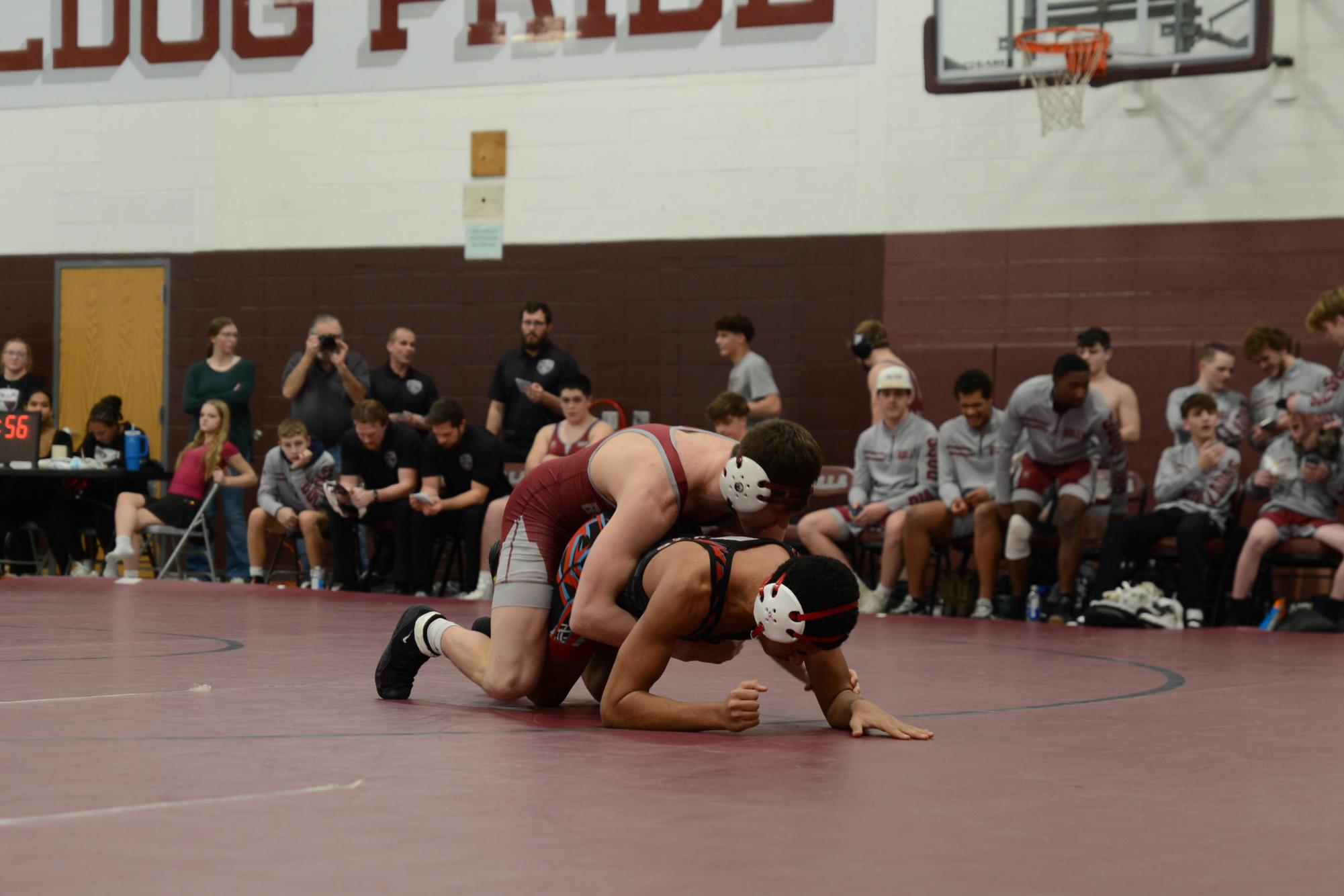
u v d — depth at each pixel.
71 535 10.96
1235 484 8.70
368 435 9.77
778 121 11.85
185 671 4.61
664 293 12.12
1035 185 11.19
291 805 2.30
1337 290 8.51
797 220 11.80
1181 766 2.99
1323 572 9.63
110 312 13.59
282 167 13.16
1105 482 8.95
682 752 3.01
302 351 13.05
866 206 11.62
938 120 11.43
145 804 2.29
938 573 9.44
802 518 9.66
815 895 1.78
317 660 5.07
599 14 12.32
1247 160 10.66
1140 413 10.57
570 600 3.64
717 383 11.98
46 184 13.80
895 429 9.55
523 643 3.72
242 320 13.21
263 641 5.79
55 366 13.70
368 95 12.94
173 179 13.46
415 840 2.04
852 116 11.67
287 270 13.12
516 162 12.55
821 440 11.70
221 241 13.32
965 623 8.35
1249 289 10.66
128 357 13.55
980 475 9.29
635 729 3.38
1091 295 11.03
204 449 10.66
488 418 11.10
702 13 12.05
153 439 13.46
